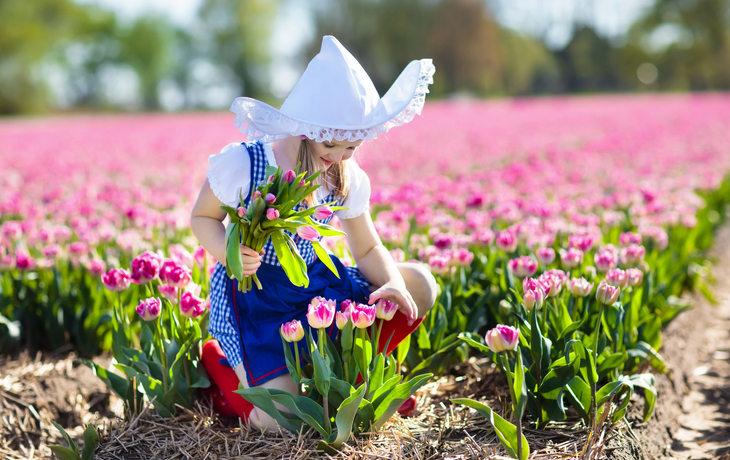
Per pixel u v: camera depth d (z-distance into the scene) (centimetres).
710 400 287
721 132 1251
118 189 645
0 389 262
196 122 2473
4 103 4947
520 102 3894
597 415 214
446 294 272
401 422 222
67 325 308
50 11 5806
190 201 591
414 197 461
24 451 234
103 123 2761
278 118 199
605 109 2448
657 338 275
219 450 209
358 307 194
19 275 331
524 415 226
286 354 202
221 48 6794
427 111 2841
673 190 583
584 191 555
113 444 217
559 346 229
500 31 6309
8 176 798
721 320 385
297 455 199
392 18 6059
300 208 209
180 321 231
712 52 5919
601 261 258
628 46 6300
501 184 644
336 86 198
